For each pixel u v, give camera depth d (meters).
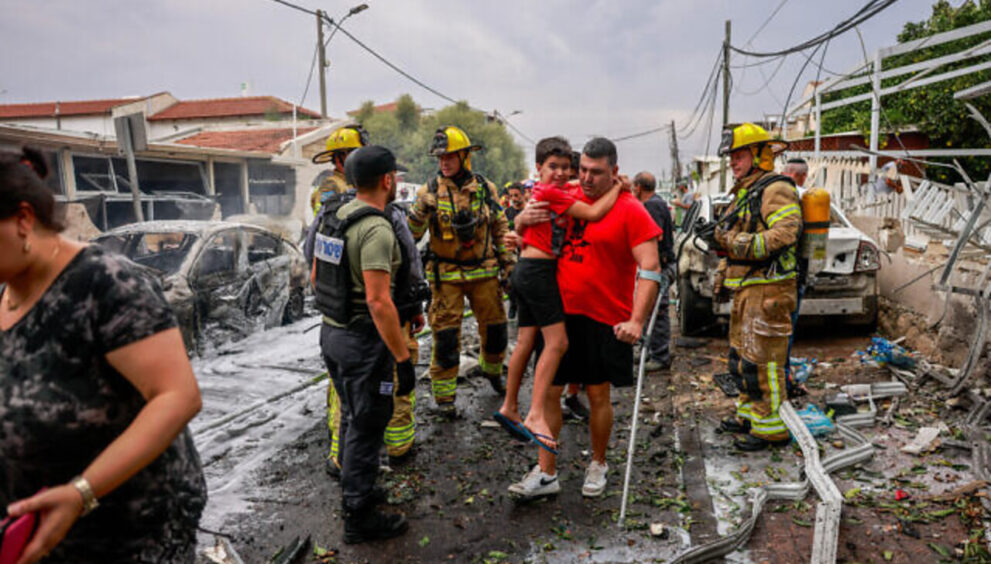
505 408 3.11
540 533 3.00
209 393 5.16
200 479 1.69
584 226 3.06
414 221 4.35
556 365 3.05
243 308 6.84
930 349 5.31
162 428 1.36
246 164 19.11
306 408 4.80
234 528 3.11
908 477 3.38
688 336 6.79
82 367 1.39
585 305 3.11
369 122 42.81
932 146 11.37
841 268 5.85
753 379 3.85
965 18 11.19
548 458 3.30
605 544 2.89
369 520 2.94
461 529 3.05
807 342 6.25
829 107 11.44
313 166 22.42
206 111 37.94
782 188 3.70
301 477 3.67
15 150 1.38
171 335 1.43
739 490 3.35
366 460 2.89
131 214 15.02
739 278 3.90
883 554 2.69
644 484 3.48
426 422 4.52
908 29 13.40
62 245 1.43
